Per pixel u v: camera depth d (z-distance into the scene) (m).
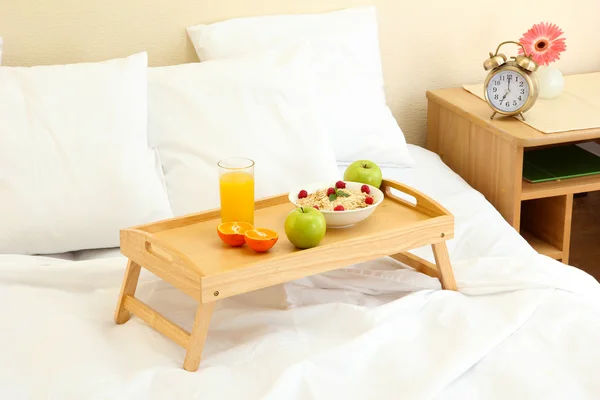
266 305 1.64
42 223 1.82
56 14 2.23
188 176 1.99
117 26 2.30
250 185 1.63
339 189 1.73
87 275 1.70
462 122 2.45
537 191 2.25
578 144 2.75
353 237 1.60
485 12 2.66
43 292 1.68
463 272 1.74
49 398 1.32
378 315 1.51
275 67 2.12
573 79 2.72
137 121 1.95
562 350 1.44
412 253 1.85
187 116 2.03
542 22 2.61
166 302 1.64
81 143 1.87
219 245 1.59
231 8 2.39
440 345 1.45
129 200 1.87
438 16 2.62
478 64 2.71
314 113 2.10
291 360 1.40
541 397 1.30
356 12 2.45
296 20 2.38
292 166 2.03
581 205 2.83
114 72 1.97
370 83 2.38
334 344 1.46
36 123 1.87
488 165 2.35
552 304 1.58
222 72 2.08
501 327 1.49
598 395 1.31
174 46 2.37
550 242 2.40
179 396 1.32
